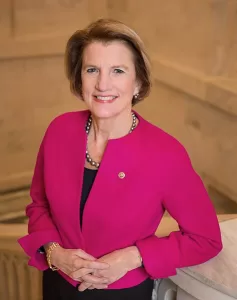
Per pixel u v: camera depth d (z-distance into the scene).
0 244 2.02
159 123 3.59
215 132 3.04
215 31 2.93
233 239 1.42
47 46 3.81
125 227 1.29
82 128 1.38
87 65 1.26
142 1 3.55
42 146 1.47
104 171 1.28
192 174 1.27
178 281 1.35
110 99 1.26
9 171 4.04
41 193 1.51
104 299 1.36
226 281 1.26
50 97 4.01
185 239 1.30
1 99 3.85
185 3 3.13
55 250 1.36
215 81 2.96
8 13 3.66
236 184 2.95
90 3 3.93
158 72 3.43
